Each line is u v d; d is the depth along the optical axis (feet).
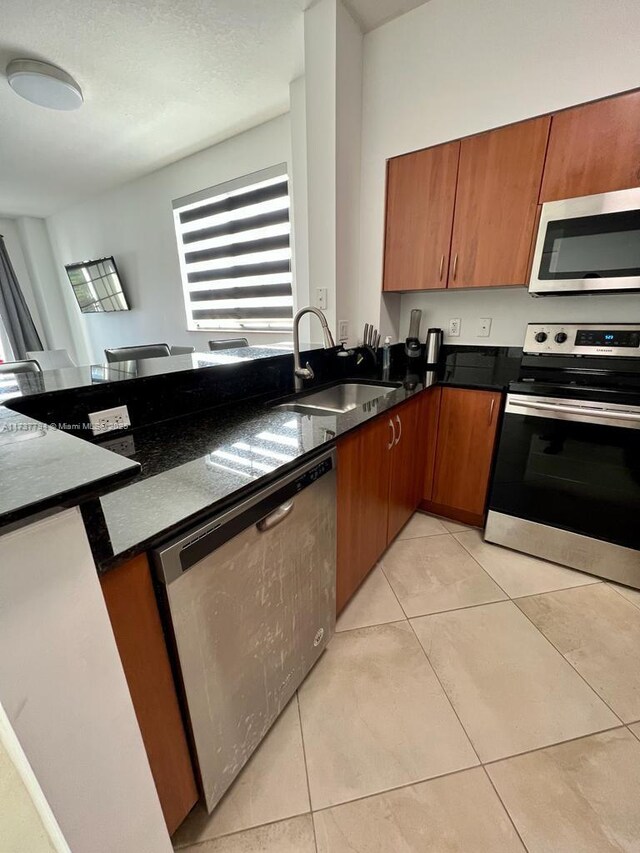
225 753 2.93
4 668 1.43
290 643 3.55
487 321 7.24
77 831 1.84
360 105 6.43
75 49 6.26
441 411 6.62
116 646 1.84
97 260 14.33
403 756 3.44
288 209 9.10
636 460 4.94
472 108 5.62
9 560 1.37
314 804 3.11
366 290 7.31
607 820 2.98
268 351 6.10
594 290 5.27
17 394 3.23
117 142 9.59
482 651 4.46
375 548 5.45
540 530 5.91
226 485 2.68
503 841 2.87
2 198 13.88
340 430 3.95
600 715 3.75
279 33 6.02
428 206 6.32
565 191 5.22
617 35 4.58
